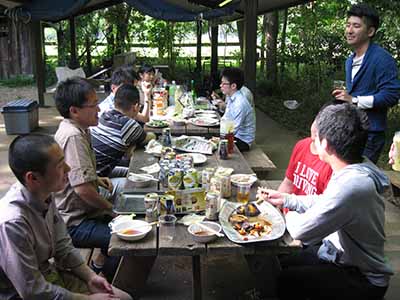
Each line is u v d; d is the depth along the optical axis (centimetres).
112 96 391
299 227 176
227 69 431
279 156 554
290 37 1075
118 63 916
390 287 256
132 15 1256
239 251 175
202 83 830
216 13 746
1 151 532
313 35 937
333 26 940
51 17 689
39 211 165
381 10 645
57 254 189
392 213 364
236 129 426
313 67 948
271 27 1016
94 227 235
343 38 902
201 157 286
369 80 295
